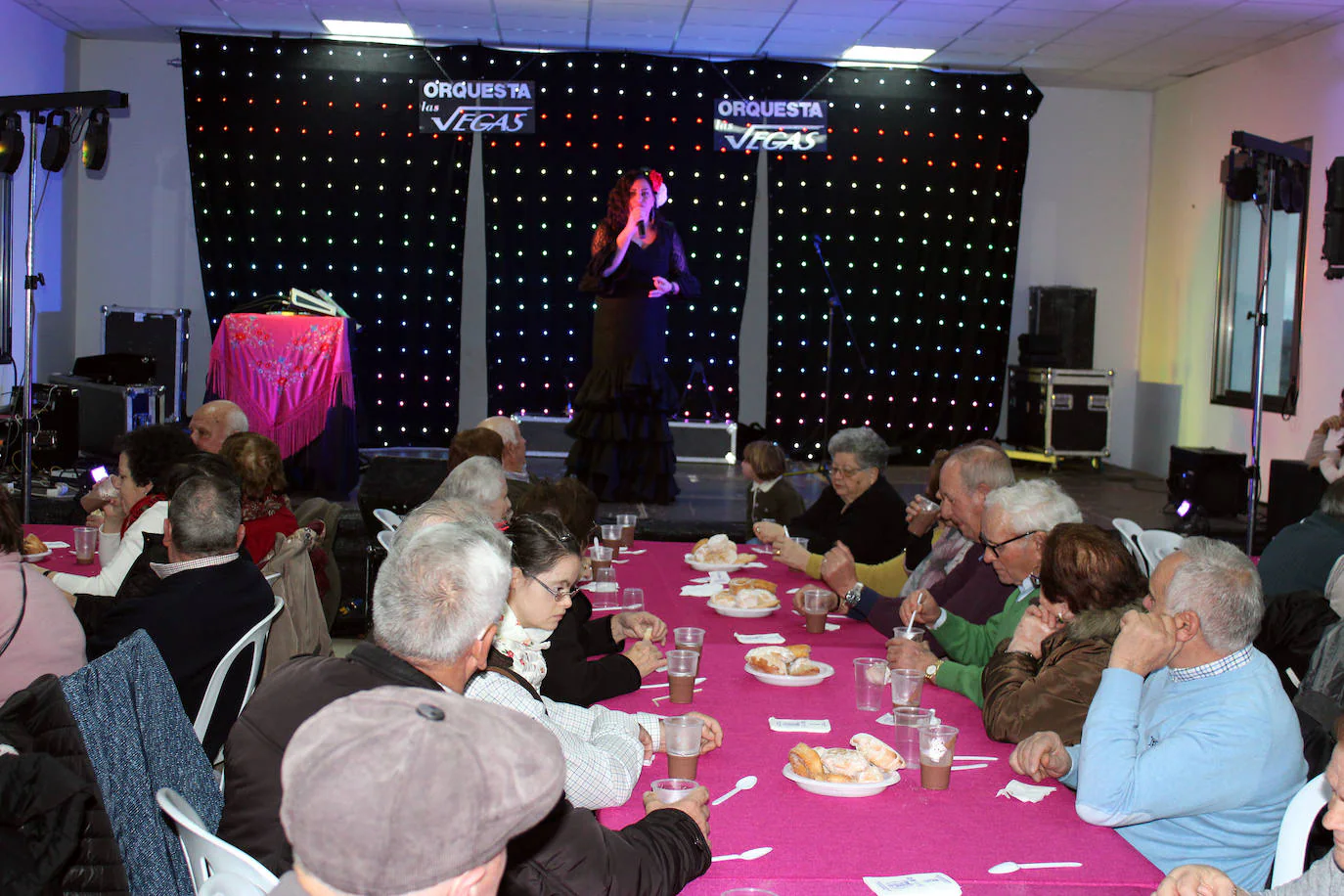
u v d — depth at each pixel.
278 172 10.91
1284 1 8.55
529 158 11.07
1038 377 11.31
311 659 1.88
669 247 8.38
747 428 11.30
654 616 3.26
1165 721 2.19
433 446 11.34
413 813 0.88
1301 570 4.20
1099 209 11.80
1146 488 10.36
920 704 2.79
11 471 8.19
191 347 11.34
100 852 1.88
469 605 1.83
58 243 10.75
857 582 3.68
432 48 10.88
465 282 11.59
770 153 11.19
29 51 10.00
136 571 3.41
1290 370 9.50
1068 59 10.60
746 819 2.05
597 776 2.06
